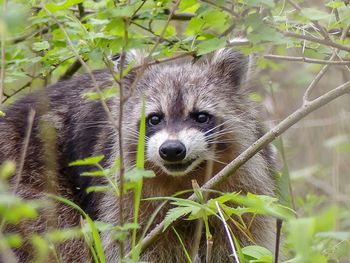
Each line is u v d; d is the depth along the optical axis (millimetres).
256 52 10766
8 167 7270
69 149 11852
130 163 11164
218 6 8977
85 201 11523
